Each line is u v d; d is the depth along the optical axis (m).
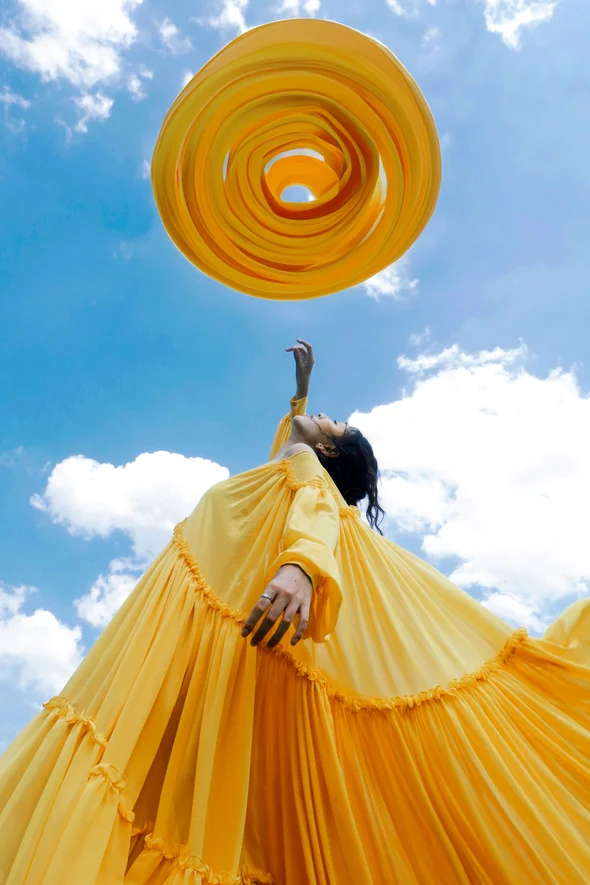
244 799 2.58
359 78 3.35
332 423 4.22
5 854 2.20
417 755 2.77
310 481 3.31
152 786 2.68
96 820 2.27
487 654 3.12
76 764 2.41
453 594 3.35
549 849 2.54
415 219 3.68
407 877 2.64
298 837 2.83
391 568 3.39
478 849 2.61
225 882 2.40
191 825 2.43
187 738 2.65
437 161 3.49
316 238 3.78
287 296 4.08
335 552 3.29
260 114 3.51
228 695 2.79
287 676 2.94
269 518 3.28
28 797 2.33
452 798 2.68
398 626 3.11
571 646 3.13
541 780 2.74
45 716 2.64
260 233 3.79
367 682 2.96
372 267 3.90
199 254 3.94
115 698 2.57
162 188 3.67
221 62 3.29
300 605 2.51
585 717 2.92
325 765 2.75
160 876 2.38
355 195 3.68
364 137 3.54
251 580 3.06
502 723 2.85
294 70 3.38
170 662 2.75
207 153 3.58
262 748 2.94
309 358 4.61
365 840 2.72
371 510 4.12
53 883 2.08
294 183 4.16
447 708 2.83
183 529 3.28
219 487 3.41
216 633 2.88
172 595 2.95
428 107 3.37
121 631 2.85
